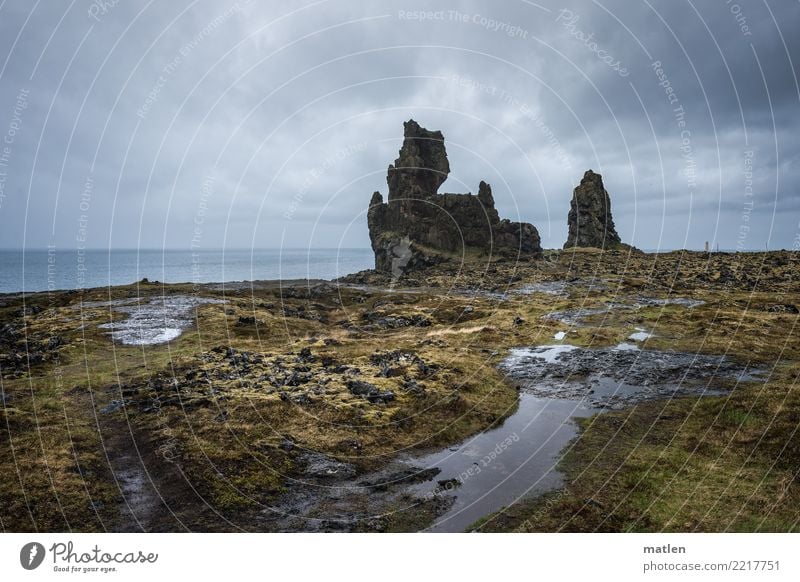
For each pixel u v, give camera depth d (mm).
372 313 61625
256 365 33125
